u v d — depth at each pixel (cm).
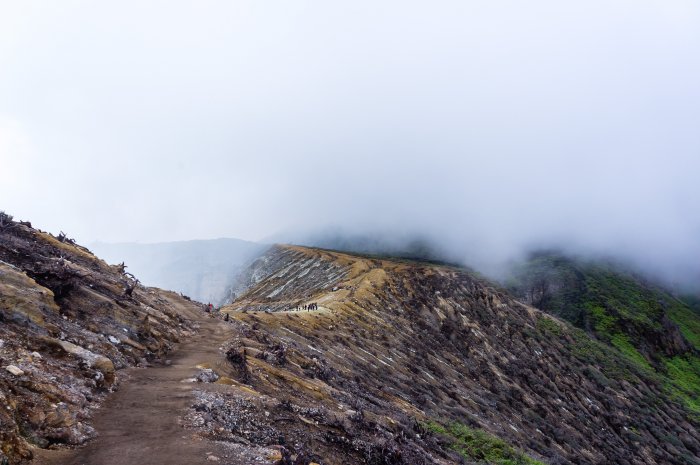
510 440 4356
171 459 911
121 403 1191
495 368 7806
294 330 4297
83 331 1543
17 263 1734
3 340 1123
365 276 9906
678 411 9512
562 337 10994
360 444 1441
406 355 5916
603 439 7025
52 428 910
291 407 1492
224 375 1720
